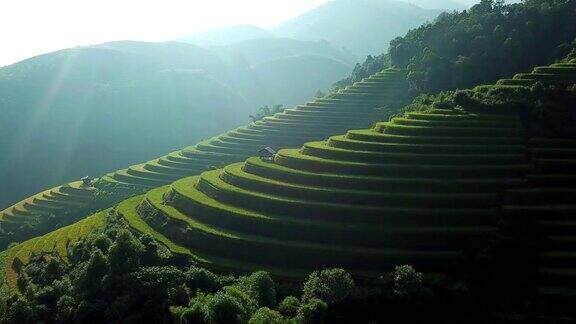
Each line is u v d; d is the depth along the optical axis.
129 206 109.12
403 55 178.38
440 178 84.81
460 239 74.06
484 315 64.50
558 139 94.50
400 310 63.91
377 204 81.00
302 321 58.62
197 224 86.00
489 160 88.06
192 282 71.12
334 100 166.38
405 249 74.38
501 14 161.75
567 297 65.31
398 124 101.50
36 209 158.88
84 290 72.56
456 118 101.56
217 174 109.06
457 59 152.38
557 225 74.94
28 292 78.00
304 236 78.50
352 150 94.81
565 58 130.62
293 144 152.88
